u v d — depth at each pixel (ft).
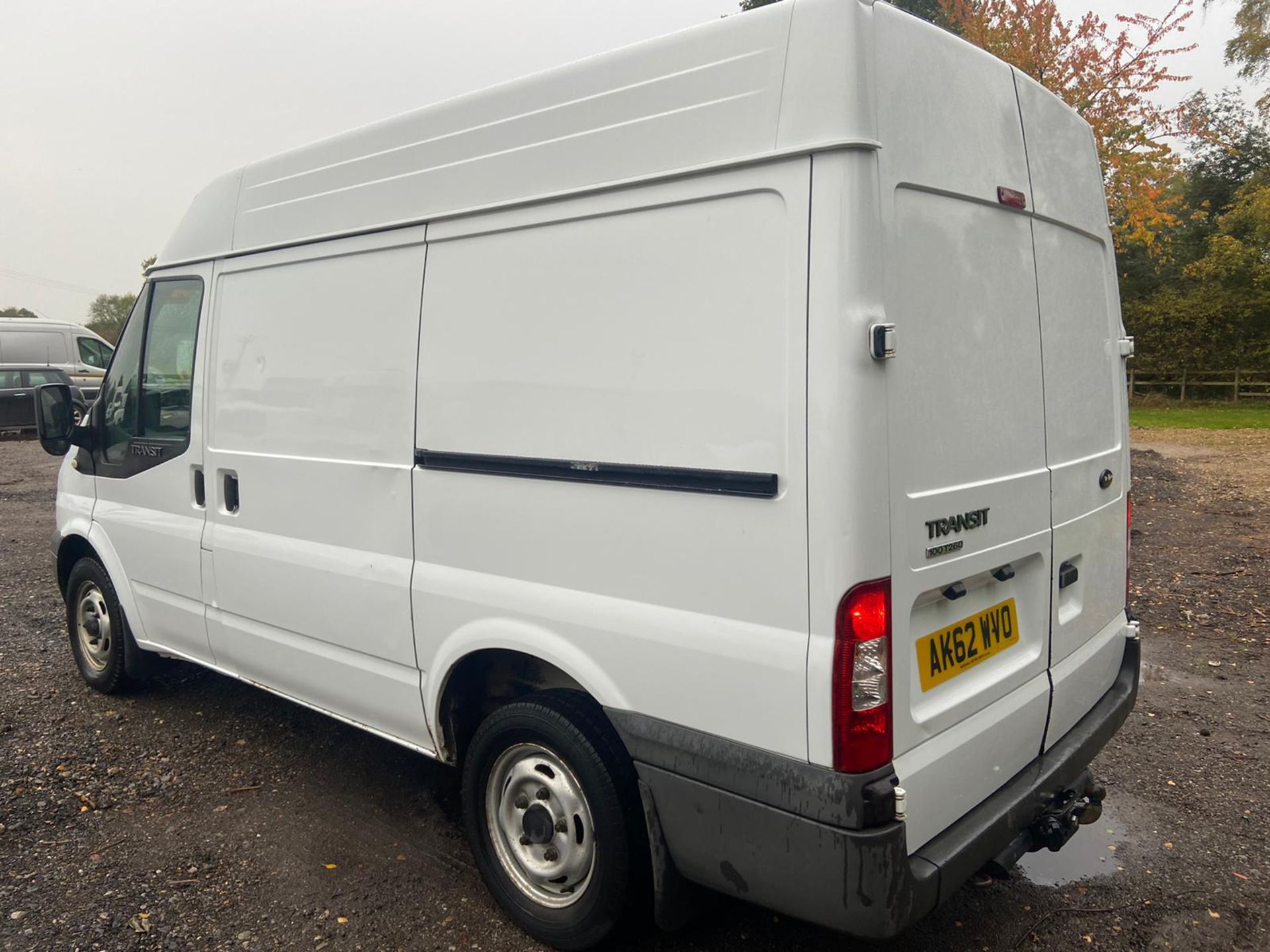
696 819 7.73
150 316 14.03
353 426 10.68
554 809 9.18
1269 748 13.65
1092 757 9.68
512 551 9.03
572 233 8.38
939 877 7.22
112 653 15.49
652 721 7.97
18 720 14.96
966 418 7.84
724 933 9.50
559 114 8.48
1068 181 9.76
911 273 7.18
